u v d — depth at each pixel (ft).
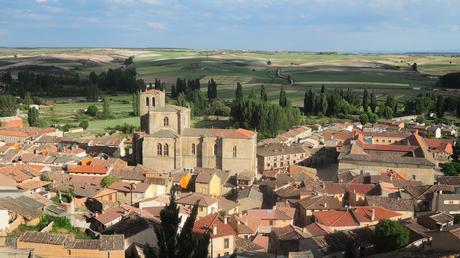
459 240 324.80
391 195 491.72
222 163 643.45
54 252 316.19
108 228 383.65
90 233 384.06
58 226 382.83
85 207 480.64
